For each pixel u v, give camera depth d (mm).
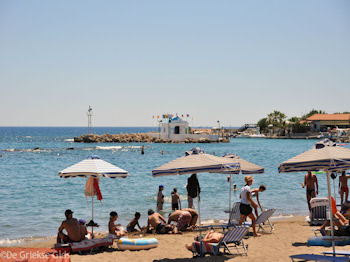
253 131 148000
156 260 9328
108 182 28609
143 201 20547
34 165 45469
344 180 15266
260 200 20531
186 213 12922
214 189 24531
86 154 66438
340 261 7359
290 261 8586
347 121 117312
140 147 86500
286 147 86562
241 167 12406
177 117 103812
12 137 160125
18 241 12867
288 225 13727
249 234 12109
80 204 19844
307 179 14211
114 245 11117
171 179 30484
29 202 20438
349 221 10250
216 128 152750
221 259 8969
